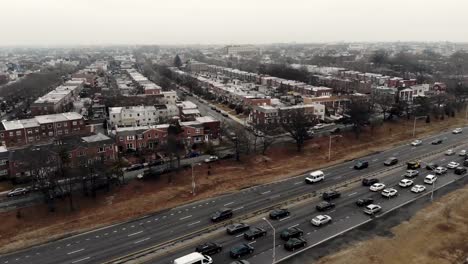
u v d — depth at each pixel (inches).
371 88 7795.3
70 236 2534.5
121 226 2652.6
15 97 7765.8
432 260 2178.9
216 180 3481.8
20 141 4709.6
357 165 3767.2
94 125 5797.2
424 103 6028.5
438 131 5300.2
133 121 5526.6
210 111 6737.2
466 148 4439.0
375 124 5408.5
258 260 2140.7
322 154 4286.4
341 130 5196.9
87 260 2207.2
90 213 2876.5
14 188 3376.0
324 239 2379.4
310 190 3213.6
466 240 2391.7
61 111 6412.4
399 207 2842.0
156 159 4067.4
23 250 2372.0
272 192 3198.8
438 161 3969.0
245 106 6510.8
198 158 4111.7
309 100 6269.7
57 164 3282.5
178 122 4808.1
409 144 4677.7
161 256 2218.3
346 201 2962.6
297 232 2396.7
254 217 2709.2
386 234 2443.4
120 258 2214.6
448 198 2992.1
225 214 2694.4
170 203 3016.7
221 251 2239.2
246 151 4138.8
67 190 3048.7
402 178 3479.3
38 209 2952.8
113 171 3309.5
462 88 7062.0
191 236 2454.5
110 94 7667.3
